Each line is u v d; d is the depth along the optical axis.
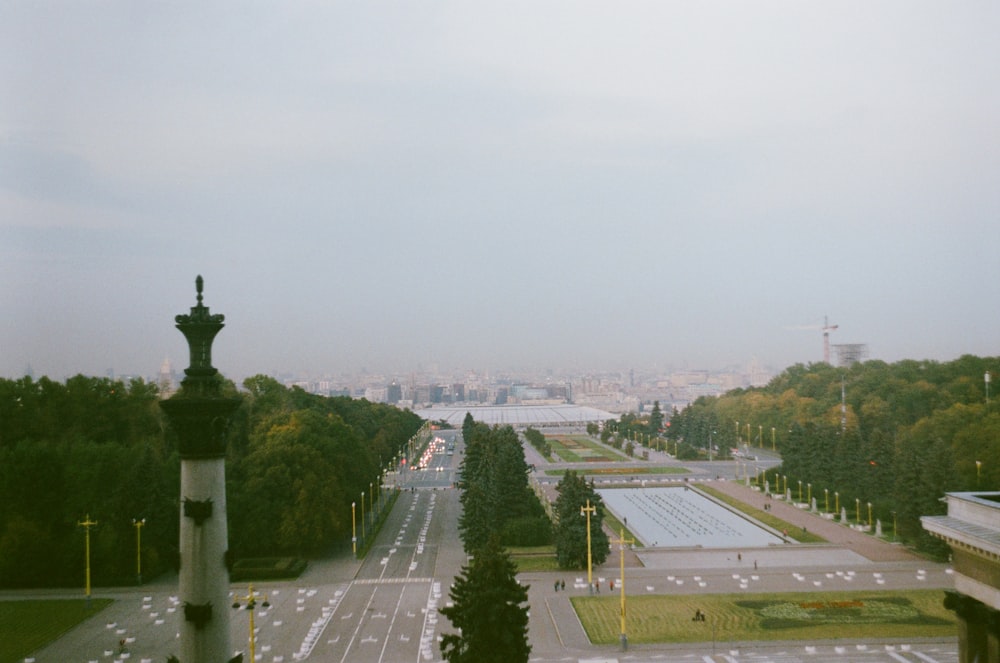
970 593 64.88
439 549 154.75
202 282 47.59
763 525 174.38
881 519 168.00
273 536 144.12
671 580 127.88
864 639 97.25
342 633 103.31
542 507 177.25
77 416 164.50
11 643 100.75
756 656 92.12
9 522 127.69
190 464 45.97
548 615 109.81
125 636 103.75
